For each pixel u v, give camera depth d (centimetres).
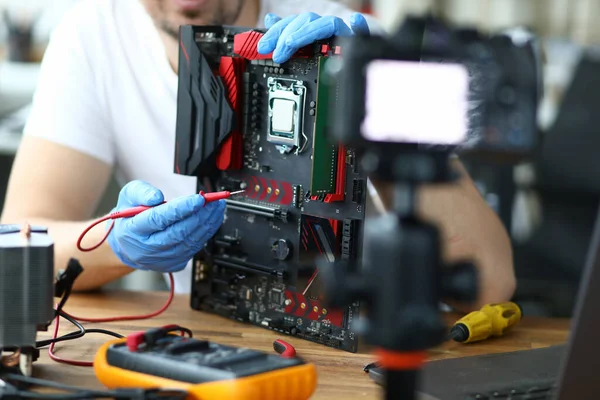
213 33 141
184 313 146
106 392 91
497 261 164
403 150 71
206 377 91
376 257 71
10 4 371
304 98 127
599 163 312
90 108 195
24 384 102
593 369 84
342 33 124
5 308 98
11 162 315
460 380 108
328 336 129
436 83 71
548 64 387
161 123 201
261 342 130
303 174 129
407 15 73
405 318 70
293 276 132
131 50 198
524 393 103
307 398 95
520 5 402
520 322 150
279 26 128
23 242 100
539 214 322
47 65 198
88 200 196
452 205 165
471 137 73
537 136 74
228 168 139
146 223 126
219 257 143
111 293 159
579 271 297
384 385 74
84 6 202
